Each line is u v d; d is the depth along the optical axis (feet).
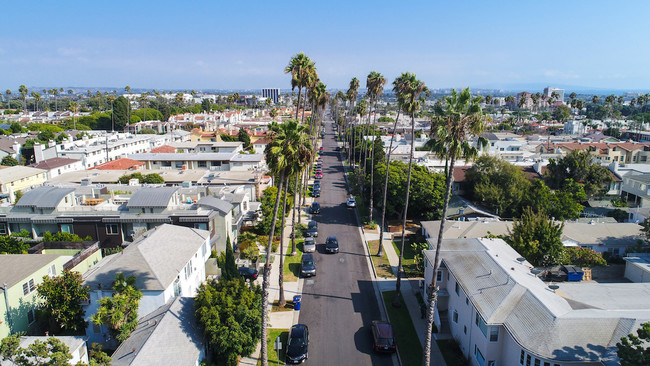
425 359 79.61
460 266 102.27
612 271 129.70
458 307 97.81
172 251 106.83
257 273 131.54
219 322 82.17
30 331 97.19
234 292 90.17
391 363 90.17
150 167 264.11
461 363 89.56
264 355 83.35
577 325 73.36
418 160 263.90
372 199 195.42
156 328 80.79
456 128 77.05
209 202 145.79
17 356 63.62
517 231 123.75
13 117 613.11
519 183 190.80
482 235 146.00
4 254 112.68
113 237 138.10
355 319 108.47
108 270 94.68
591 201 231.30
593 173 223.92
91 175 218.59
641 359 58.13
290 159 84.89
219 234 145.28
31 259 107.14
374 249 160.25
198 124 533.55
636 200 228.63
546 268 117.91
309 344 96.84
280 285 113.91
